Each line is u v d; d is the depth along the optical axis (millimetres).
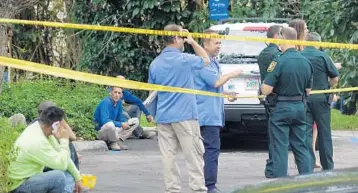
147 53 45406
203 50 20797
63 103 34406
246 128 31109
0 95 33438
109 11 45375
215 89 21500
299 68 20875
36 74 42156
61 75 19281
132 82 20359
